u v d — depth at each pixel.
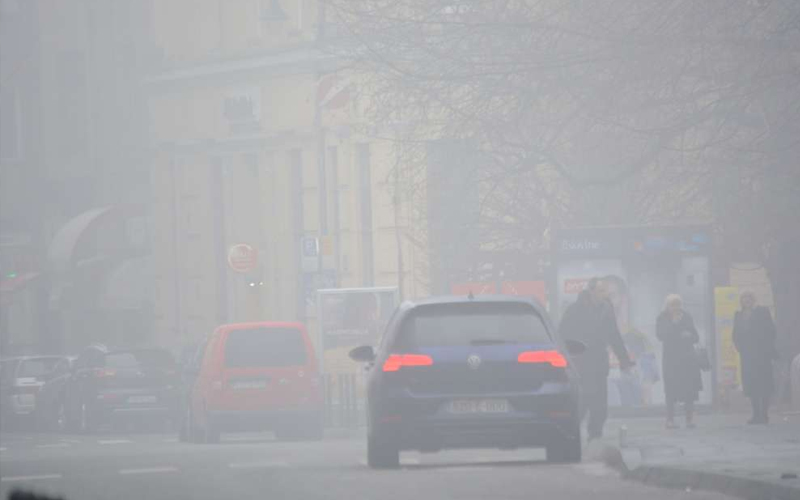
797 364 84.56
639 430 67.38
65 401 115.75
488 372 49.38
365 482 44.69
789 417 80.38
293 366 84.81
